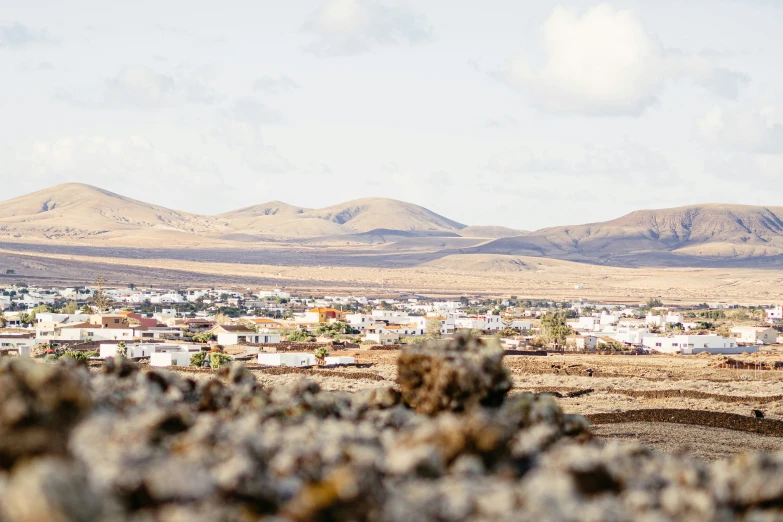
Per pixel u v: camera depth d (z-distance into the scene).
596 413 102.62
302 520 22.17
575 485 27.47
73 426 25.91
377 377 145.75
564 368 188.00
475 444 27.78
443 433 28.25
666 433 86.94
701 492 27.47
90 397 29.92
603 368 195.12
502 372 40.41
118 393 37.03
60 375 26.36
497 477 26.58
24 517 18.80
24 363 29.12
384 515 22.42
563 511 24.11
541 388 138.38
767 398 127.31
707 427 92.75
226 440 28.27
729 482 28.59
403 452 27.16
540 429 33.75
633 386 147.88
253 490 23.55
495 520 23.08
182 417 29.98
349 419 39.44
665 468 30.89
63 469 19.84
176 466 23.14
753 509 27.61
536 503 24.16
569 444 34.72
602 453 30.66
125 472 22.28
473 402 39.25
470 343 42.06
